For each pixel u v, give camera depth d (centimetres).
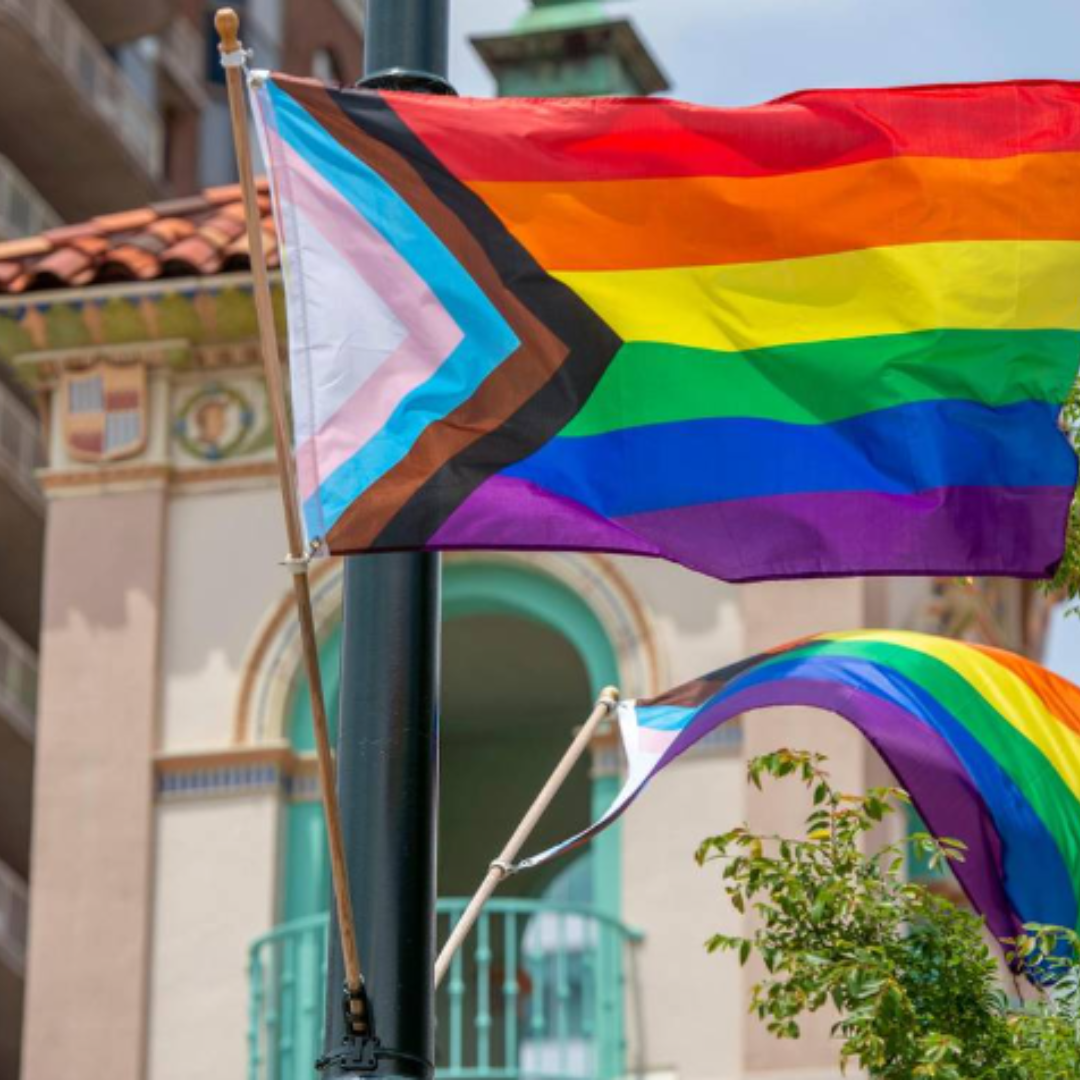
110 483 2533
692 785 2361
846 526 1330
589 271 1331
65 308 2525
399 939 1253
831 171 1360
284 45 5606
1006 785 1521
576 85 2781
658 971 2325
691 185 1348
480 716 2748
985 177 1366
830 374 1343
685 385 1328
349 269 1294
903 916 1495
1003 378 1348
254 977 2366
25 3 4503
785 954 1481
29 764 3941
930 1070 1405
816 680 1532
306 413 1270
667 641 2416
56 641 2506
